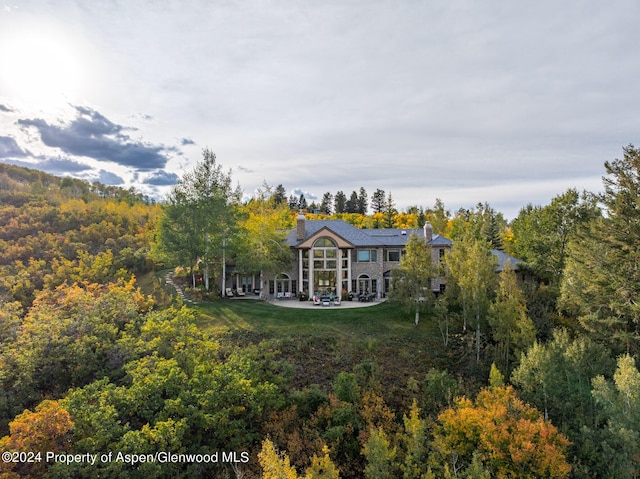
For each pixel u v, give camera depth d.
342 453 20.81
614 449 18.09
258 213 50.94
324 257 44.66
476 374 27.45
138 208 85.56
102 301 30.59
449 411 19.42
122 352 24.64
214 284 45.06
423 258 33.91
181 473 18.25
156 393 20.45
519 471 16.95
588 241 32.78
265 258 41.56
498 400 19.73
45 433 15.87
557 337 24.52
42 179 120.81
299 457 20.14
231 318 34.34
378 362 28.16
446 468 16.83
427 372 27.67
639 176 30.55
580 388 21.34
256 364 24.69
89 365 24.11
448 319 31.88
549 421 18.83
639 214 29.89
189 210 41.88
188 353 24.22
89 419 17.66
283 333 31.16
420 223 96.88
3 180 89.06
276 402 22.30
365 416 21.94
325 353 28.83
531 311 32.56
